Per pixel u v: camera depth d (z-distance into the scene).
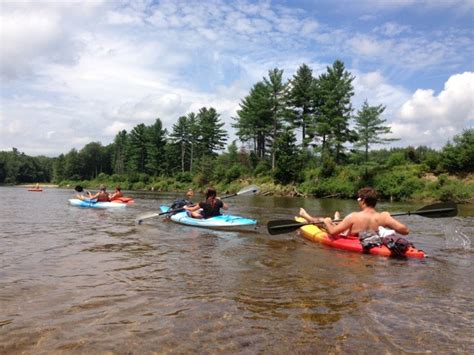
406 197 28.92
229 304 4.01
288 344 3.08
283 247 7.36
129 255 6.52
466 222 12.00
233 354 2.90
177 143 74.50
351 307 3.94
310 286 4.68
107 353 2.89
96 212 14.81
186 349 2.97
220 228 9.83
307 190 35.38
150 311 3.78
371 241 6.77
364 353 2.94
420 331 3.35
